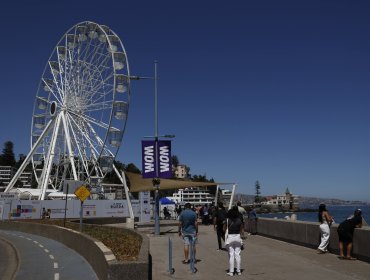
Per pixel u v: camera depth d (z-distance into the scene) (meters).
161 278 11.48
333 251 15.27
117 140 44.19
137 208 47.16
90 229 24.86
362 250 13.34
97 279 12.34
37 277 13.23
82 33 48.78
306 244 17.50
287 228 19.62
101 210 45.12
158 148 26.77
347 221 13.72
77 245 19.52
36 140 53.75
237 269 11.87
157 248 18.77
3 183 160.12
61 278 12.85
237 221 12.02
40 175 53.34
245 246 18.28
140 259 9.62
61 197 48.97
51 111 49.69
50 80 52.84
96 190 46.56
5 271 15.27
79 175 47.66
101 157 44.75
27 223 34.59
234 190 33.75
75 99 47.84
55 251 20.55
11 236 30.83
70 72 49.19
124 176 33.38
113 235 19.05
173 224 39.69
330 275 11.20
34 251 20.88
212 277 11.54
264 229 22.86
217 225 17.86
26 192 51.28
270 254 15.61
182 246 19.64
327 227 15.30
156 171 26.59
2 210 41.38
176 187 32.09
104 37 46.28
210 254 16.38
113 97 43.62
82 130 47.31
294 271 11.98
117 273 9.08
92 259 14.65
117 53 44.34
